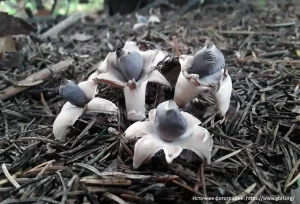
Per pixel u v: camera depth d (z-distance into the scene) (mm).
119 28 281
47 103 180
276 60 214
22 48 230
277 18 293
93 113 146
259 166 131
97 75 147
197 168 126
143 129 126
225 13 319
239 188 121
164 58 151
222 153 137
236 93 175
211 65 139
